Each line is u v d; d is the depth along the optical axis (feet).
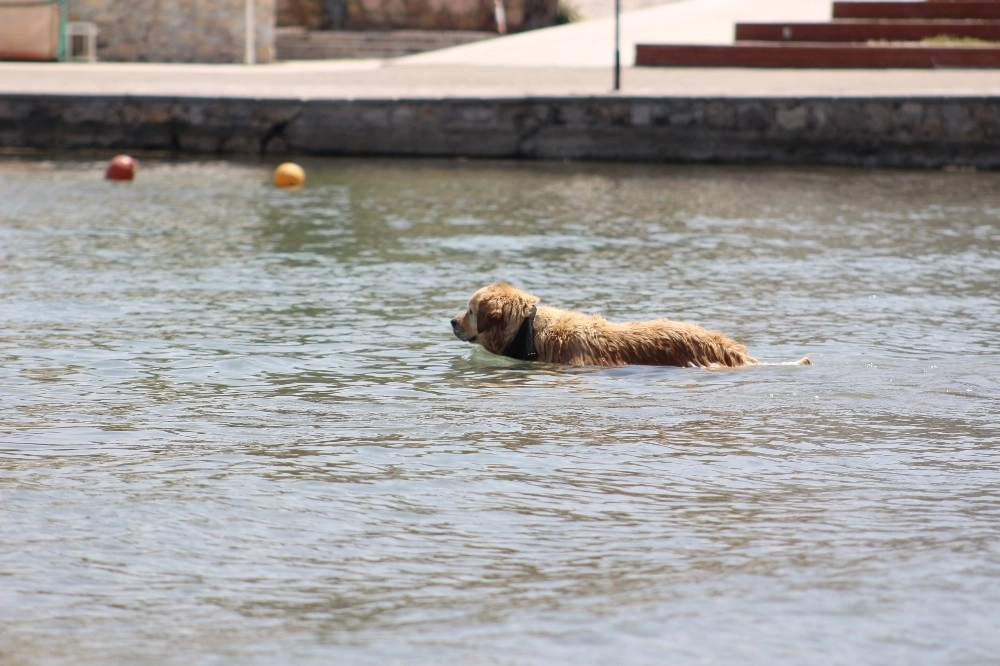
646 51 295.48
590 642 53.83
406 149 248.73
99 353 103.45
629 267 141.18
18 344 106.01
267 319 115.96
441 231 164.96
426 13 358.43
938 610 56.44
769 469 75.72
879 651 52.75
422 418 85.92
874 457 77.77
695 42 313.73
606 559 62.69
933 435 82.07
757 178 223.51
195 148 251.60
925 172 233.35
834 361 100.63
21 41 320.50
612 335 99.96
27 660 52.31
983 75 272.31
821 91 245.86
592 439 81.25
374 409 88.17
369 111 247.70
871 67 287.89
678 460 77.20
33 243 152.87
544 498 70.95
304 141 250.16
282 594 58.80
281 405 89.25
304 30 357.00
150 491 71.41
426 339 108.78
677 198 197.67
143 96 250.37
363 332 111.24
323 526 66.74
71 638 54.29
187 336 109.40
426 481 73.51
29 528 65.87
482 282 132.67
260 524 66.90
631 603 57.52
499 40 341.41
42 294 125.08
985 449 79.20
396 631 55.06
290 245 154.10
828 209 186.60
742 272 138.62
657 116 243.81
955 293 127.75
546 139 246.68
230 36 327.06
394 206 186.91
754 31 304.71
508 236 161.38
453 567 61.77
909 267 141.69
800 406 88.43
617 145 245.65
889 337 109.09
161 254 147.43
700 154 244.22
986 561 61.72
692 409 87.66
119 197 193.16
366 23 359.87
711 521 67.56
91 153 249.14
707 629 54.90
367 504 69.87
